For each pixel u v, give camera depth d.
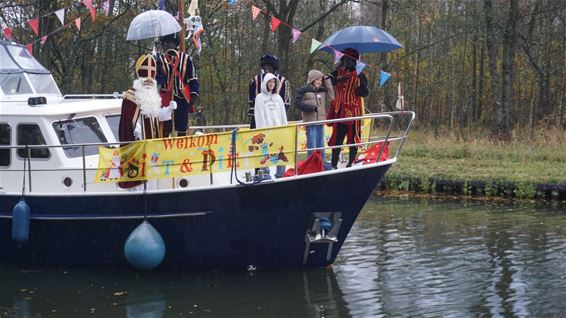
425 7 30.61
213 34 32.59
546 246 11.25
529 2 32.47
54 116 9.60
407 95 39.50
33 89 10.82
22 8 23.55
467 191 17.08
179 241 9.29
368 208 15.38
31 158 9.63
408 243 11.57
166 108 9.20
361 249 11.12
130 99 9.34
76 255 9.61
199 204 9.09
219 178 9.45
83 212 9.32
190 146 9.02
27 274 9.59
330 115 9.76
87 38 27.11
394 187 17.97
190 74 9.54
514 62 35.59
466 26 32.47
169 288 8.91
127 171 9.12
